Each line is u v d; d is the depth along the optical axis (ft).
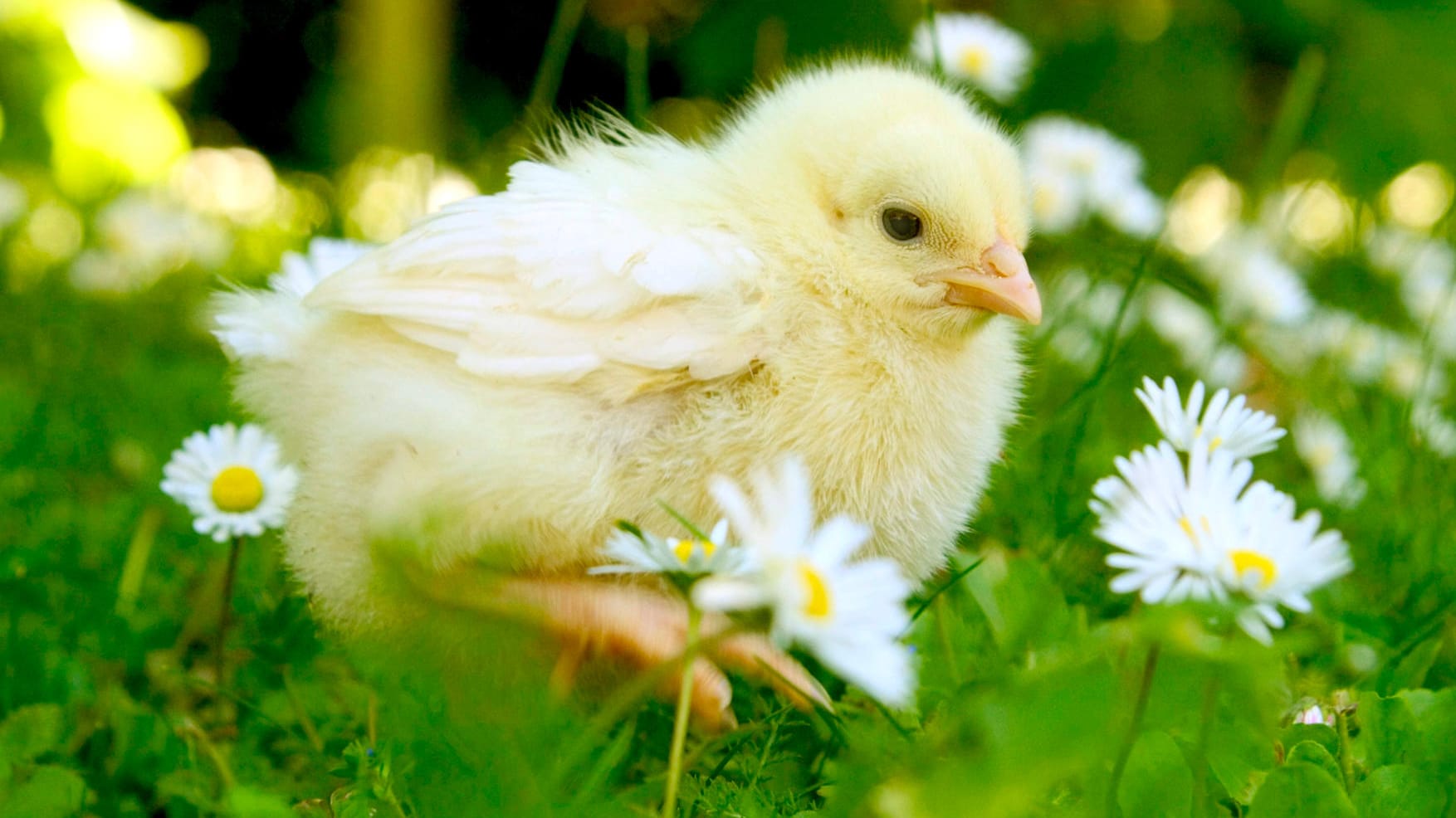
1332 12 3.10
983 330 1.70
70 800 1.52
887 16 3.16
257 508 1.69
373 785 1.48
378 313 1.60
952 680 1.60
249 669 1.70
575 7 2.27
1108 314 2.15
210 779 1.59
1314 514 1.40
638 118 2.13
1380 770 1.47
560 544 1.59
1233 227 2.27
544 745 1.46
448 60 3.67
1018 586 1.63
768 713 1.57
